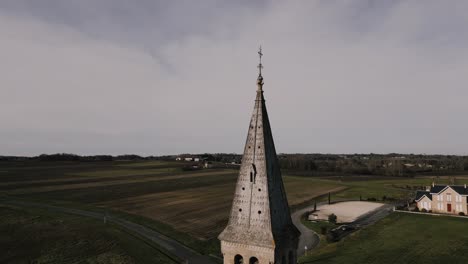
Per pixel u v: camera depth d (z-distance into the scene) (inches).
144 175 6028.5
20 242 2119.8
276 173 783.1
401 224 2721.5
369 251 2023.9
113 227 2470.5
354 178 6412.4
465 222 2783.0
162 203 3442.4
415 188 5017.2
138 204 3383.4
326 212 3284.9
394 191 4739.2
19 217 2721.5
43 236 2236.7
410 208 3425.2
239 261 759.7
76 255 1895.9
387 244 2160.4
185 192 4173.2
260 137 768.9
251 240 725.9
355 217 3046.3
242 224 750.5
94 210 3078.2
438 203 3235.7
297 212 3289.9
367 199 4033.0
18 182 4854.8
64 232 2330.2
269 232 717.9
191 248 2043.6
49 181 4977.9
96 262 1796.3
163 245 2090.3
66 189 4269.2
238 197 768.9
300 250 2098.9
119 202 3481.8
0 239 2177.7
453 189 3179.1
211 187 4626.0
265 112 796.0
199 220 2746.1
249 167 764.0
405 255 1953.7
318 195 4357.8
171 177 5787.4
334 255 1958.7
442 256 1937.7
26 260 1830.7
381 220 2876.5
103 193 4005.9
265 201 735.7
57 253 1926.7
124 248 2005.4
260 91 796.0
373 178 6412.4
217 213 2997.0
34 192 4008.4
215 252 1979.6
